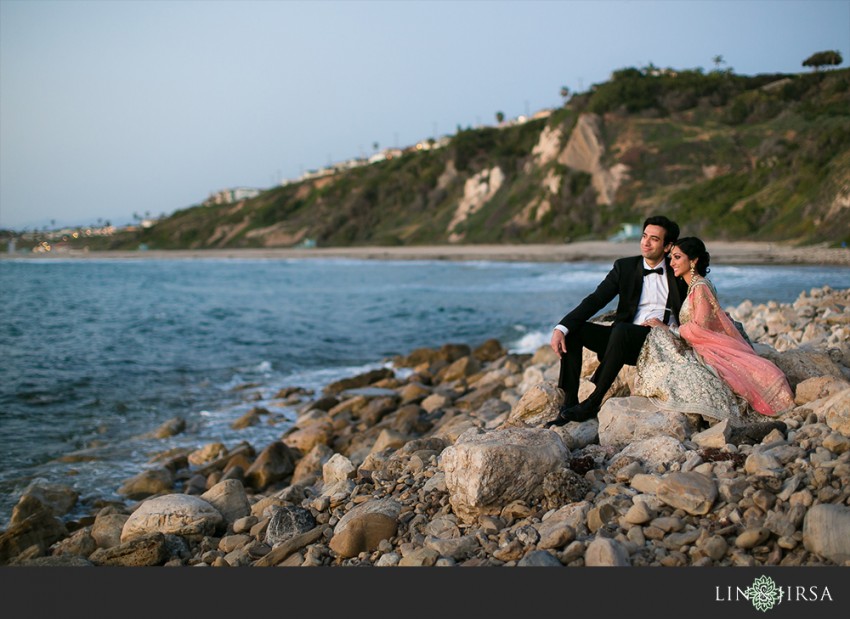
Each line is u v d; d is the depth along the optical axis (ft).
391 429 26.16
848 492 10.87
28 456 28.02
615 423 15.38
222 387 41.68
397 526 13.42
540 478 13.01
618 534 11.37
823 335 25.75
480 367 44.80
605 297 16.90
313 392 39.70
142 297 112.47
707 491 11.57
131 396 38.86
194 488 23.75
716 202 168.66
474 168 286.25
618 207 200.85
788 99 216.13
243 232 371.76
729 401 15.05
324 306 92.22
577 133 227.40
